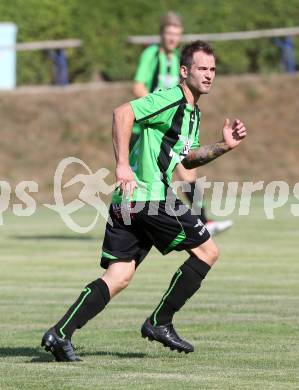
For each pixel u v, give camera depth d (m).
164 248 20.91
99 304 20.56
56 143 69.12
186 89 20.70
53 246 41.91
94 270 35.28
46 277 33.69
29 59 74.94
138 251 20.78
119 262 20.70
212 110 71.81
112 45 74.81
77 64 75.62
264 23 76.75
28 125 71.06
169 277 33.41
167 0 75.31
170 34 38.34
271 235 44.28
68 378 19.09
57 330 20.47
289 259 37.22
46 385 18.50
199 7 75.75
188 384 18.59
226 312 26.69
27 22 74.25
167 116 20.41
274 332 23.91
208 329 24.33
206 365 20.36
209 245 21.08
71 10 74.69
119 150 19.95
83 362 20.64
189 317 25.97
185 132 20.67
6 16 74.31
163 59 38.41
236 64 76.12
